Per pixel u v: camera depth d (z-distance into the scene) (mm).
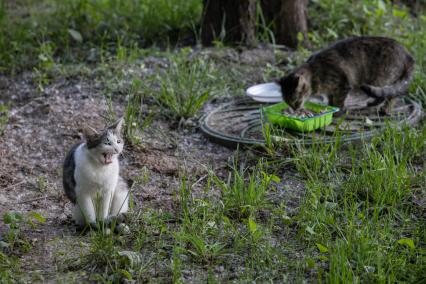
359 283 4418
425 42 9203
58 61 9219
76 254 4961
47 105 7887
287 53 9320
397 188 5695
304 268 4746
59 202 5984
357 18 10227
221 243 5086
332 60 7645
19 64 9156
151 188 6211
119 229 5246
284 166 6484
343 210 5586
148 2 10742
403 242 4789
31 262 4883
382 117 7457
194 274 4691
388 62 7715
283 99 7559
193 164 6691
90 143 5023
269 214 5586
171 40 9961
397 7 10930
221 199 5859
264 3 9578
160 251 4926
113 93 8180
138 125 7371
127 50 9469
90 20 10266
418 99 7902
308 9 10414
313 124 7078
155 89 8219
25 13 11242
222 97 8227
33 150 6969
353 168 5961
